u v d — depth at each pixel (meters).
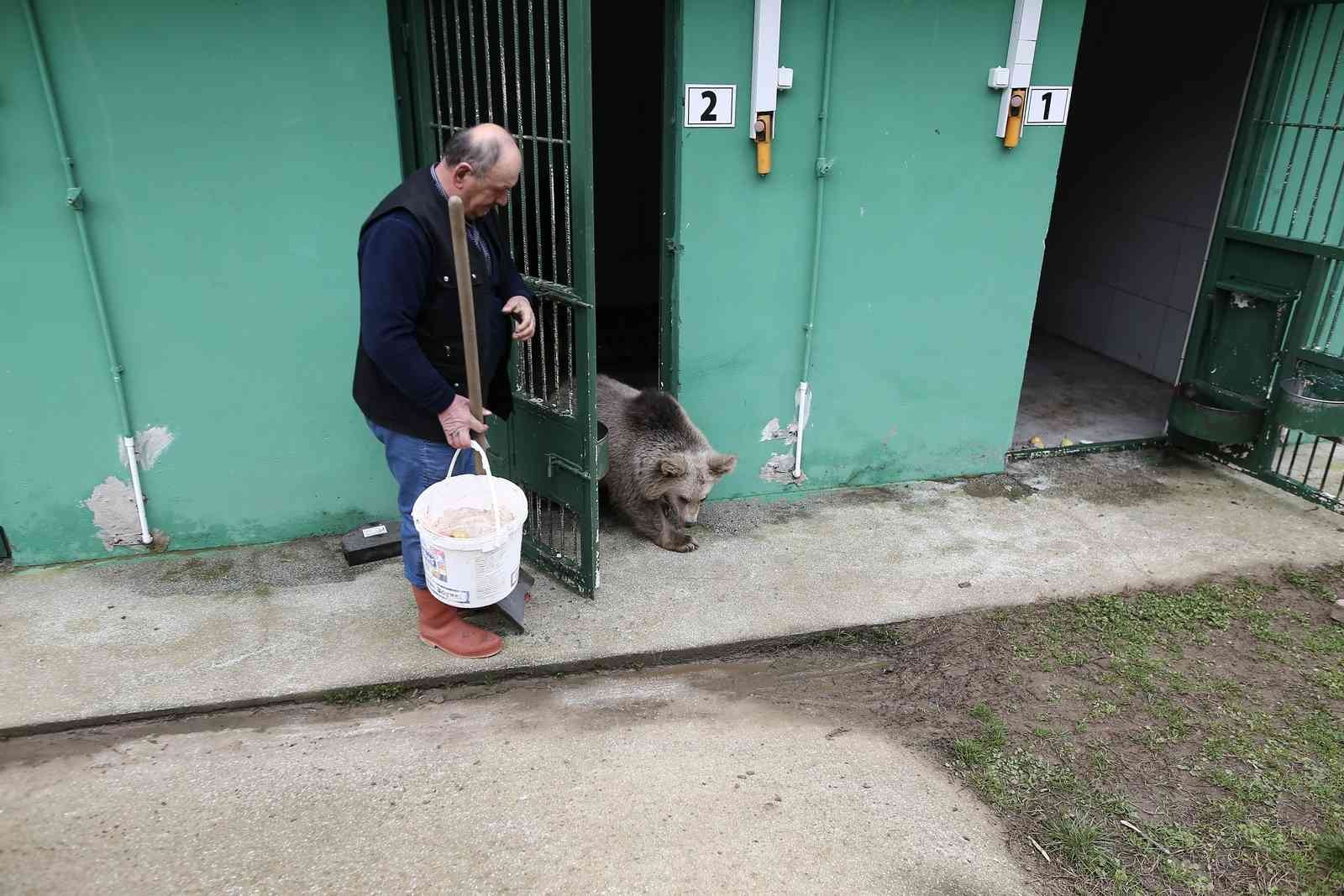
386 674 3.34
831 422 4.77
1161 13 6.10
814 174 4.21
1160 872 2.67
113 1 3.30
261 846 2.67
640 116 7.35
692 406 4.50
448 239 2.86
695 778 2.98
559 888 2.56
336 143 3.68
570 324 3.53
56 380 3.70
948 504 4.81
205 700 3.19
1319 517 4.76
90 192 3.50
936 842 2.75
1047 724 3.26
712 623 3.72
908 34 4.11
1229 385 5.29
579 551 4.09
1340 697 3.41
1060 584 4.09
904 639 3.71
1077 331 7.40
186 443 3.94
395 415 3.06
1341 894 2.59
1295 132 5.01
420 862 2.62
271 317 3.85
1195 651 3.67
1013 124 4.35
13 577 3.87
